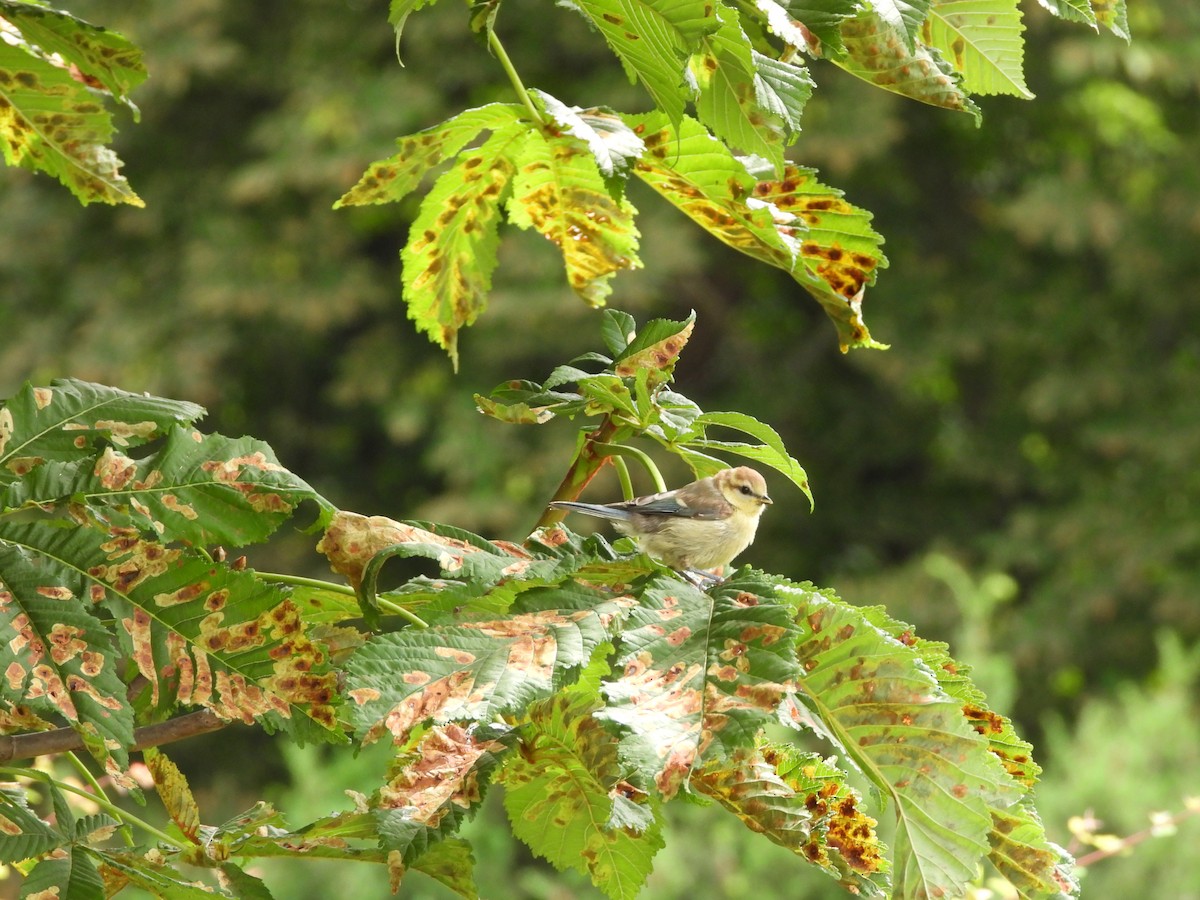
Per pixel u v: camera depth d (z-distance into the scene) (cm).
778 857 1480
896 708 332
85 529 350
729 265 2906
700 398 2925
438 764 349
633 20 348
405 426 2478
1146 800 1377
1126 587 2508
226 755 2438
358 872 1426
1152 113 2794
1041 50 2738
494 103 417
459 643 321
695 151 402
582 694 362
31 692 331
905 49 403
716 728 302
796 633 319
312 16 2583
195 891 351
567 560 355
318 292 2500
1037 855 334
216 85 2623
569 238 470
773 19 366
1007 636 2480
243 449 367
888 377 2683
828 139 2483
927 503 2869
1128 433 2627
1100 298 2756
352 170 2427
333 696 347
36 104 443
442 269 475
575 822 386
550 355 2569
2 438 360
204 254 2505
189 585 347
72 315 2583
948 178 2925
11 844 348
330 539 362
